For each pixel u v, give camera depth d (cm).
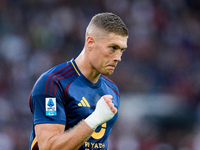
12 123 4044
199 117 4341
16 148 3884
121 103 4453
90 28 1145
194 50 6203
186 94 5172
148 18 6144
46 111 1087
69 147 1020
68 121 1142
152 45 5822
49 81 1119
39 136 1071
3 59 4991
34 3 5781
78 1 5988
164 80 5316
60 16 5697
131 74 5181
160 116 4250
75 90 1151
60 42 5512
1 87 4628
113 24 1109
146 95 4669
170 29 6234
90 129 1032
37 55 5191
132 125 4144
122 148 3972
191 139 4138
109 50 1112
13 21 5528
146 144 4019
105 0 6125
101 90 1230
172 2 6512
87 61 1169
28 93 4694
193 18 6606
